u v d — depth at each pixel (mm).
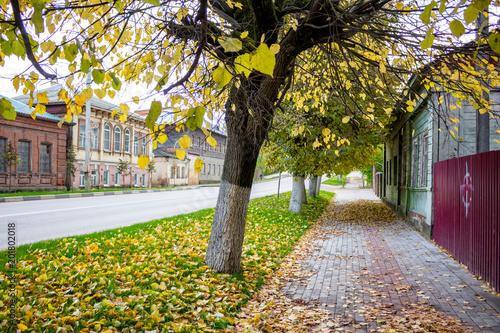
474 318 4273
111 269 5223
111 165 33281
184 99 2273
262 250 7797
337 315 4422
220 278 5262
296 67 7137
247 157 5621
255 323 3928
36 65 2105
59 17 2951
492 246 5625
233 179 5699
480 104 5363
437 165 9633
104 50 3207
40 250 6227
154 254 6242
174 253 6406
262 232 10172
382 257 7875
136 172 37312
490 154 5832
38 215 12391
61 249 6461
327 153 12328
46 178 25688
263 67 1588
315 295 5223
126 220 11906
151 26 4586
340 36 5180
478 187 6383
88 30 3039
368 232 11594
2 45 2172
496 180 5555
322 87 7070
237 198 5699
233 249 5691
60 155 26922
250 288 5234
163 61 3156
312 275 6363
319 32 5062
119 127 34375
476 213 6438
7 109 2002
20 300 3730
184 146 1969
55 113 28453
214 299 4461
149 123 1781
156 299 4039
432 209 10172
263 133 5629
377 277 6207
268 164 16281
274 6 5066
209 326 3723
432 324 4047
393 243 9625
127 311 3590
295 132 6969
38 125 24953
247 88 5125
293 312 4488
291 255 7930
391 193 20578
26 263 5281
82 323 3299
